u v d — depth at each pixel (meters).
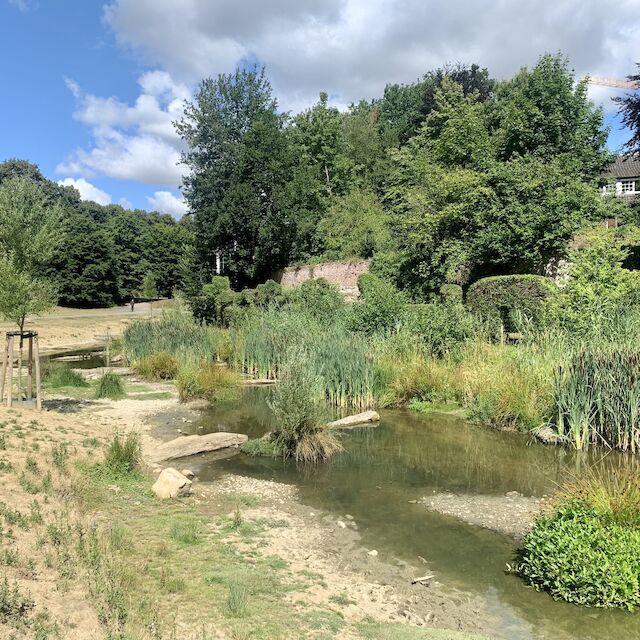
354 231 32.19
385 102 64.19
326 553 5.84
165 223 90.12
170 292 71.00
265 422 11.84
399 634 4.17
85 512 6.05
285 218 33.59
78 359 21.73
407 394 13.55
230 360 18.45
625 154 26.81
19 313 10.38
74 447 8.37
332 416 12.02
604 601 4.81
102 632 3.66
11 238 10.54
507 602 4.93
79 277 53.06
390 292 17.70
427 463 9.15
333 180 41.22
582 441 9.90
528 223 18.77
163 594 4.46
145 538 5.66
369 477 8.46
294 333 16.69
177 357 17.17
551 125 23.33
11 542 4.84
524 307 16.98
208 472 8.57
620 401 9.72
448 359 14.21
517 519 6.83
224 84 37.78
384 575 5.41
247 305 25.58
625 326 12.55
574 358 10.57
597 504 5.59
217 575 4.94
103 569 4.56
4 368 10.60
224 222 33.41
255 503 7.24
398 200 32.47
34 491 6.24
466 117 25.72
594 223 19.89
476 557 5.83
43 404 12.28
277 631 4.09
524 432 10.87
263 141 34.69
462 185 20.72
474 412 11.97
